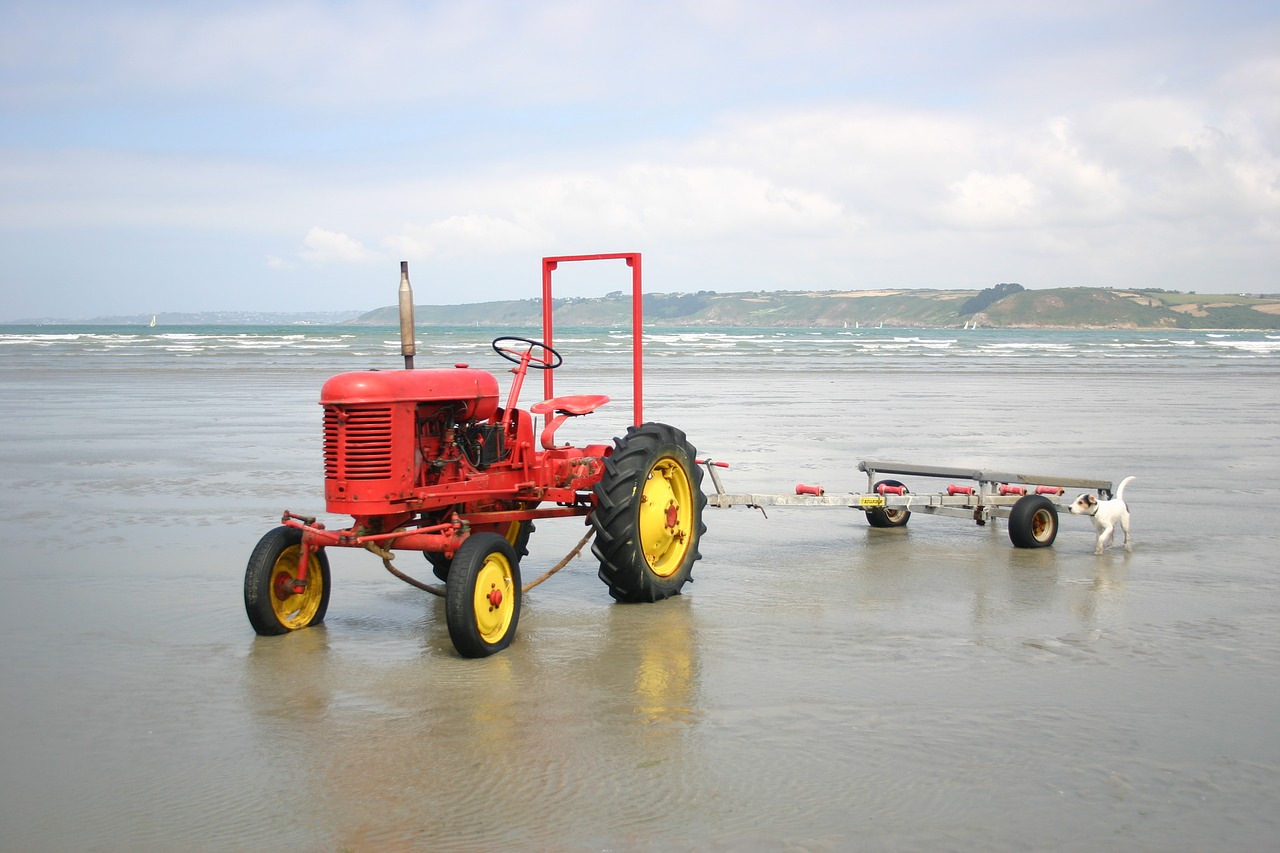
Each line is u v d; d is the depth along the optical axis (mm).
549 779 4371
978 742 4797
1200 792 4301
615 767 4496
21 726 4988
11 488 12195
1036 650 6219
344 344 61906
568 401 7988
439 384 6660
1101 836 3922
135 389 27531
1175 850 3830
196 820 4020
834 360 48156
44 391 26750
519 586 6441
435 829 3936
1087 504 9094
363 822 3994
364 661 6008
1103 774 4465
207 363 40000
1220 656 6113
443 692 5461
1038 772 4477
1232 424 20453
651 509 7504
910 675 5742
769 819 4023
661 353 53781
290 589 6566
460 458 6914
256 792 4262
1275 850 3834
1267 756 4672
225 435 17625
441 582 8070
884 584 7961
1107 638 6477
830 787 4312
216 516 10508
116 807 4137
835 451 15672
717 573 8391
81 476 13141
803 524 10688
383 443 6297
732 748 4703
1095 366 46062
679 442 7715
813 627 6730
